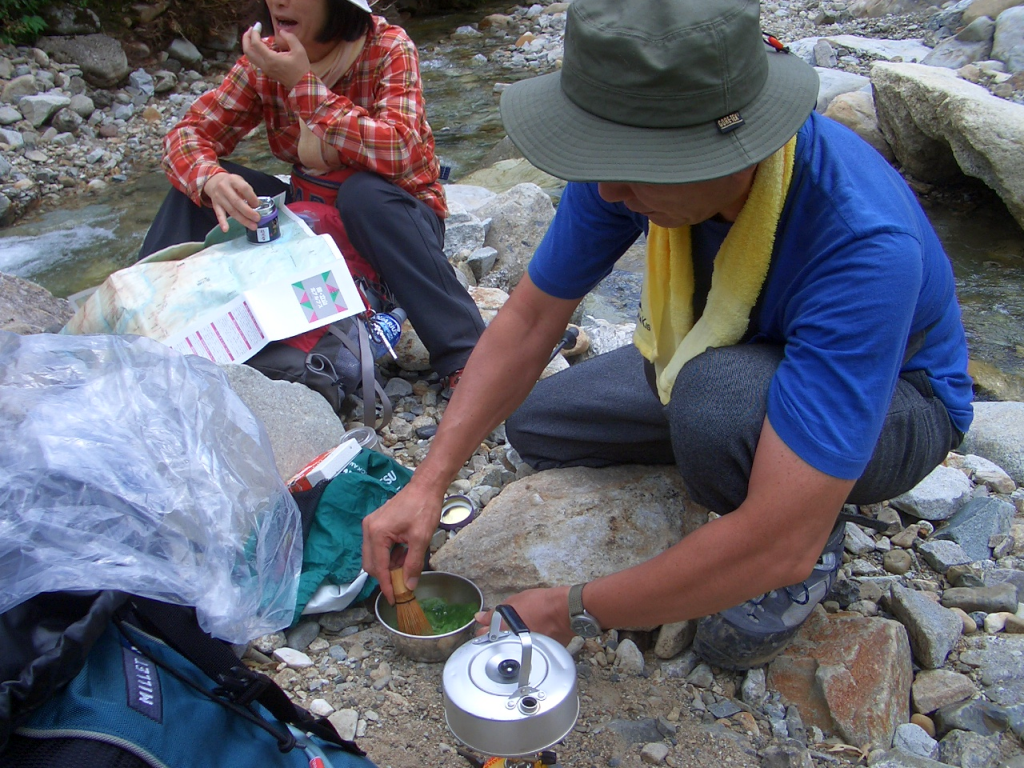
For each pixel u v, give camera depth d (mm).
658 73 1356
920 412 1864
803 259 1642
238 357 2652
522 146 1463
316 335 2727
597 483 2256
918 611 2049
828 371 1518
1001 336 4066
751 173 1578
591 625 1660
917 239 1554
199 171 2938
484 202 4645
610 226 1932
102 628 1140
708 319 1809
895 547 2363
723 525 1565
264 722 1311
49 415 1479
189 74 8359
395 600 1926
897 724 1849
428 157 3068
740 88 1388
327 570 2047
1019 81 6047
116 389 1629
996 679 1950
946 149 5449
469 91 8484
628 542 2100
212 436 1715
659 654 2004
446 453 1998
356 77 3016
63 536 1276
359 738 1815
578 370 2354
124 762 1100
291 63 2783
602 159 1400
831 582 1983
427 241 2844
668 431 2199
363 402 2783
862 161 1619
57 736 1079
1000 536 2363
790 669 1944
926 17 8594
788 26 9219
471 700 1333
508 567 2092
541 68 9164
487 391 2027
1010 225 5172
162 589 1275
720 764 1759
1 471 1333
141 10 8211
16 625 1147
